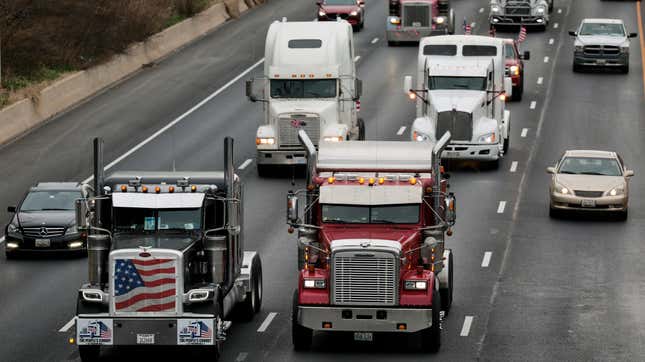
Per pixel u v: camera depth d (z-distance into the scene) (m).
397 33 192.25
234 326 78.94
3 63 155.12
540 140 141.38
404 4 191.38
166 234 72.12
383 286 71.50
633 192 121.00
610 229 107.69
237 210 73.31
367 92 162.12
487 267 95.12
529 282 90.94
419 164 78.62
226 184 72.75
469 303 85.19
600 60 176.38
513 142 140.62
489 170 129.12
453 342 76.00
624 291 88.81
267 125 125.88
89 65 163.50
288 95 126.56
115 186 73.62
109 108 154.00
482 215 111.50
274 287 88.44
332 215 76.62
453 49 134.38
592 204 109.69
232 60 181.88
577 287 89.75
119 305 69.06
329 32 128.88
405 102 156.62
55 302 85.75
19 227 98.50
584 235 105.38
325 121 124.44
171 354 73.81
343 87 127.62
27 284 90.88
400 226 76.31
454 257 97.88
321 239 76.00
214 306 69.75
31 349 75.12
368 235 75.12
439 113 128.25
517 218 110.81
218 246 71.06
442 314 79.25
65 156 132.12
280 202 114.88
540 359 72.94
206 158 129.38
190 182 74.62
